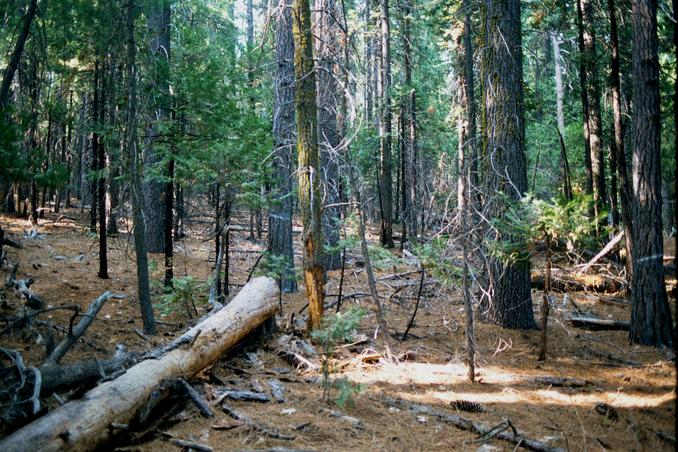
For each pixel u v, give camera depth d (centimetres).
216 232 1026
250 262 1534
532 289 1320
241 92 1120
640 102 916
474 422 572
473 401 639
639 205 927
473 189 802
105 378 500
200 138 954
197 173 909
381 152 1970
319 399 605
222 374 670
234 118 975
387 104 1888
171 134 939
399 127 2128
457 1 1770
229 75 1090
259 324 773
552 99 2353
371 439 514
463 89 1939
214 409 555
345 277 1401
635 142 930
